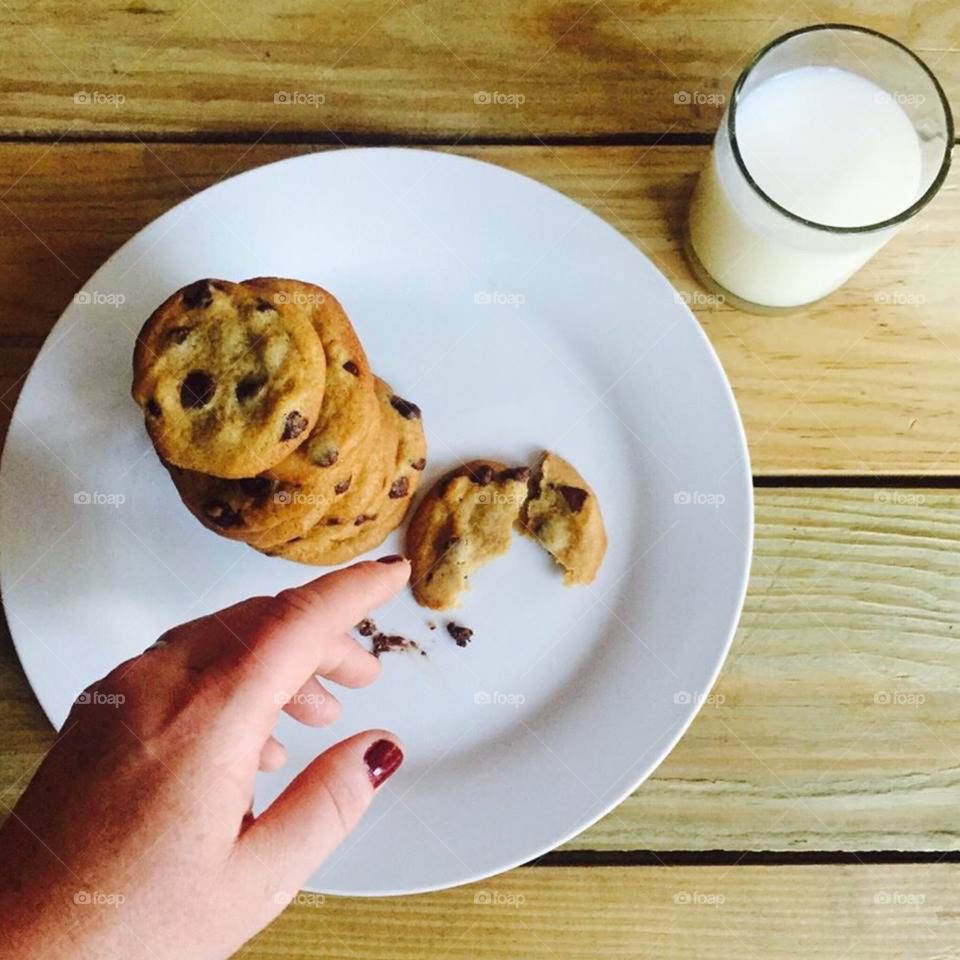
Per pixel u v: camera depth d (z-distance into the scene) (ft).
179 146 1.53
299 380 1.30
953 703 1.47
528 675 1.42
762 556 1.49
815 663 1.48
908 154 1.39
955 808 1.46
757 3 1.55
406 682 1.42
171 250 1.42
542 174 1.54
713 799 1.46
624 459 1.45
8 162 1.52
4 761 1.44
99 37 1.54
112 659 1.39
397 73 1.55
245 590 1.43
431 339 1.48
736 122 1.40
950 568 1.49
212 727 1.07
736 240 1.40
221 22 1.55
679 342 1.43
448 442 1.47
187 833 1.05
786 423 1.51
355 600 1.17
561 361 1.47
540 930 1.46
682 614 1.40
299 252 1.46
